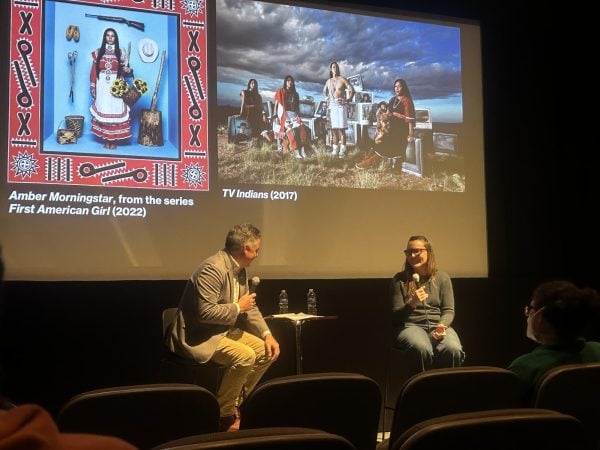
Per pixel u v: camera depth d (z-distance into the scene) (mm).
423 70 4879
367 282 4684
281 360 4438
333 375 1662
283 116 4434
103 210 3930
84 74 3945
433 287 4102
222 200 4215
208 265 3350
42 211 3795
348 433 1711
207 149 4207
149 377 4145
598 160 5312
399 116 4750
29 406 674
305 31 4574
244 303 3357
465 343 4898
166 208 4074
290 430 1061
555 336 2088
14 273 3715
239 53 4363
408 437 1123
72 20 3949
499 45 5164
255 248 3484
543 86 5270
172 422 1588
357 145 4609
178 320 3320
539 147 5223
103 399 1523
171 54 4176
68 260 3836
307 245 4402
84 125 3916
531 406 1793
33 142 3801
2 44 3783
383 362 4699
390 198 4648
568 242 5234
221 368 3346
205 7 4301
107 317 4062
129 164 4004
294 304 4465
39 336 3916
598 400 1807
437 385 1753
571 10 5332
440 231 4777
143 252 4004
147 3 4145
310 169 4461
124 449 715
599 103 5336
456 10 5043
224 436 1032
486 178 5027
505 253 5035
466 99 4992
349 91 4633
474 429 1109
